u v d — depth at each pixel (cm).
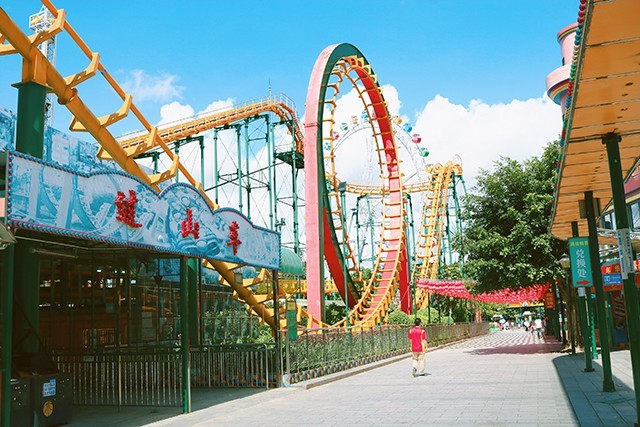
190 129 4662
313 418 1258
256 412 1381
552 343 4031
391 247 5106
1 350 973
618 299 3102
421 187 7262
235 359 1894
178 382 1834
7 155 874
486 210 3103
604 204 1680
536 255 2922
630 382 1565
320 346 2153
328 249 4256
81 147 2269
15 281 1279
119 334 2228
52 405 1240
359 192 7612
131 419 1327
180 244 1375
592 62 782
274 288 1917
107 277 2214
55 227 965
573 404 1239
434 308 5906
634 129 1033
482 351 3403
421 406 1352
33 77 1369
